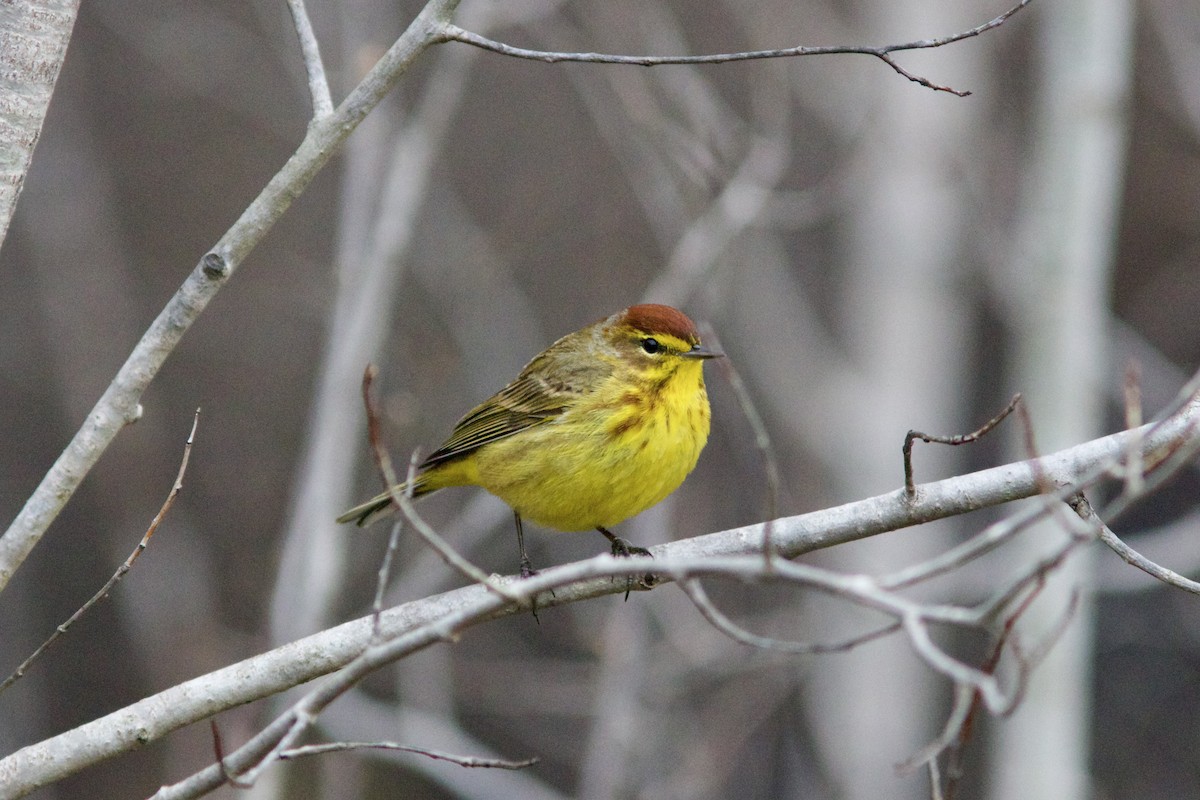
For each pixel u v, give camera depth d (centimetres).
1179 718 1745
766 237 1611
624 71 1378
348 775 1254
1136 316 1853
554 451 879
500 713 1509
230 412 1802
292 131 1777
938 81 1648
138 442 1656
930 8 1647
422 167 1262
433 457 930
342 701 1212
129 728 648
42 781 636
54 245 1706
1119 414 1634
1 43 636
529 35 1955
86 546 1795
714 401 1504
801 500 1648
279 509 1728
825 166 1784
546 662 1473
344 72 1298
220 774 543
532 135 1892
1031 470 700
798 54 620
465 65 1279
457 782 1168
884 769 1553
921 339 1648
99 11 1892
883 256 1656
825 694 1579
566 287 1692
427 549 1252
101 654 1750
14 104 635
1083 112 1435
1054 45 1470
